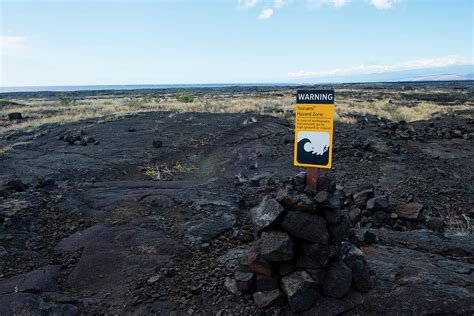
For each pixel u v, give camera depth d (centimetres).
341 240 412
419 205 711
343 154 1376
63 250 561
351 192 805
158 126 2125
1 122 2538
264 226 417
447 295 386
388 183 1023
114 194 852
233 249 546
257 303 400
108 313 403
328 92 396
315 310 384
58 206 752
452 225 727
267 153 1476
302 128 418
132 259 507
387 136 1741
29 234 612
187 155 1537
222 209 725
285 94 5900
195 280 457
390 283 417
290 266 405
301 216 396
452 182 1012
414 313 368
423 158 1310
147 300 418
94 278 476
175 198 781
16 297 408
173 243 550
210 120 2319
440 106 3309
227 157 1477
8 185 834
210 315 395
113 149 1578
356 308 384
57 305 404
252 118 2308
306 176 437
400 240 600
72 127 2106
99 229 627
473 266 467
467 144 1563
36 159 1380
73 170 1219
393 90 7544
